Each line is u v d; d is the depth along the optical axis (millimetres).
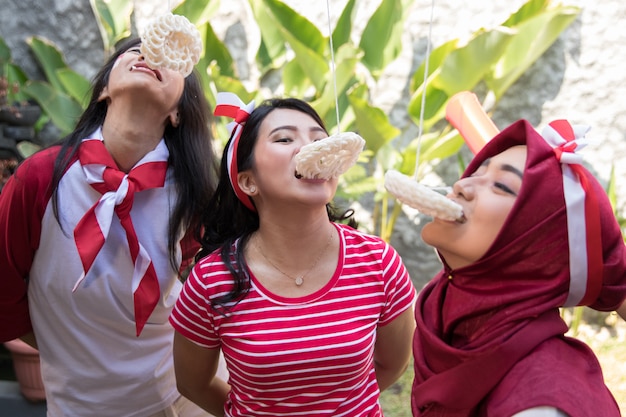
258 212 1341
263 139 1274
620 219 3311
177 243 1557
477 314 1092
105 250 1501
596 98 3475
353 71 3221
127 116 1448
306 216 1259
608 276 1056
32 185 1467
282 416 1310
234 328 1278
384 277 1330
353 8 3389
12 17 3779
